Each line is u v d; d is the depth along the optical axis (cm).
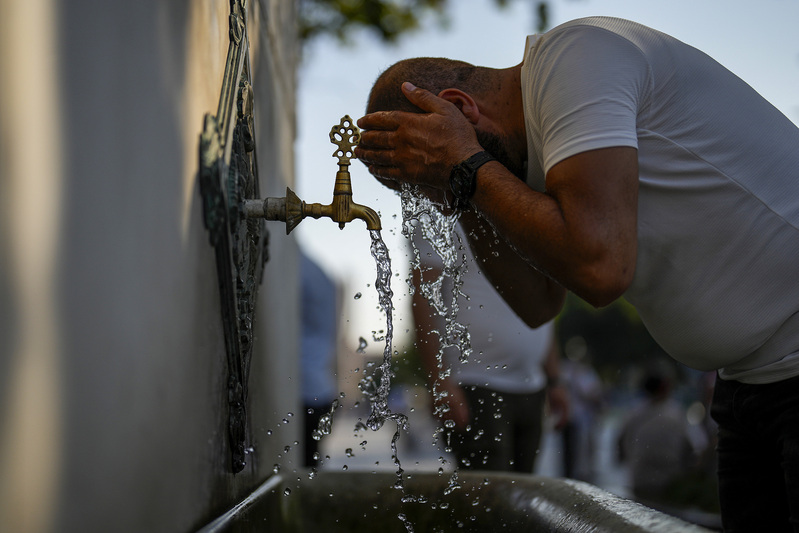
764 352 127
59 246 59
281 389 219
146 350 80
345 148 132
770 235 123
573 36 123
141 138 79
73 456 62
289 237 251
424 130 135
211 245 111
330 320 360
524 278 173
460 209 138
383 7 575
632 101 120
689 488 534
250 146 136
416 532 161
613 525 104
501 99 143
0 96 50
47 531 57
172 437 90
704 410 709
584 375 1051
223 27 127
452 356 261
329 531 167
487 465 262
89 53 65
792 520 128
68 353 60
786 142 129
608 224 115
